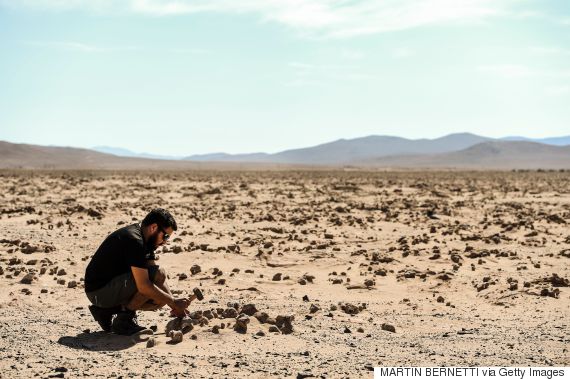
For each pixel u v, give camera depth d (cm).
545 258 1394
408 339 769
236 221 1978
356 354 688
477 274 1230
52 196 2970
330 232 1778
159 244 786
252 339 740
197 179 5312
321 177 6266
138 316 862
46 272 1162
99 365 630
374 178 6056
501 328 840
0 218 1945
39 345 700
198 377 594
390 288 1123
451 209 2486
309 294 1060
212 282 1124
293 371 616
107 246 766
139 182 4572
